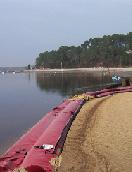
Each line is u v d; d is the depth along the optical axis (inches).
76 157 797.9
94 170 714.8
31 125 1395.2
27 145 872.3
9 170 639.8
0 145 1054.4
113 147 867.4
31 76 7701.8
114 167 728.3
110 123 1141.1
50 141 843.4
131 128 1058.7
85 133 1026.7
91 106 1560.0
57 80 5128.0
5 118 1599.4
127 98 1743.4
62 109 1453.0
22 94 2950.3
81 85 3700.8
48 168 663.8
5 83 4980.3
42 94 2856.8
